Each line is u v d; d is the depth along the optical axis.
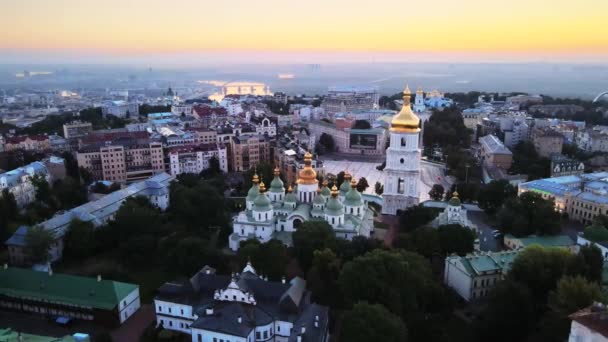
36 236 186.62
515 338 135.25
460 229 190.75
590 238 195.75
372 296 140.25
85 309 151.75
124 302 154.25
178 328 148.12
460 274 169.00
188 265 177.62
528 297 137.62
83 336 120.69
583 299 126.00
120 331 149.50
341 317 130.88
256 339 135.12
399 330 122.56
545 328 126.12
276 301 144.12
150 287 176.75
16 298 156.75
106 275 181.38
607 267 164.50
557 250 156.62
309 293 155.25
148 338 145.25
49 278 160.38
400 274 144.88
